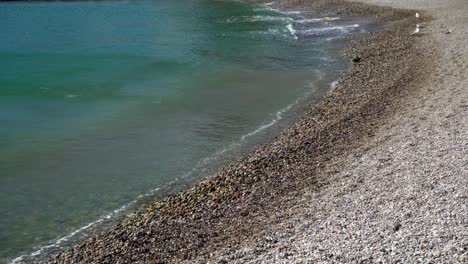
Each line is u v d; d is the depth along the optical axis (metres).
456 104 22.70
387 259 11.60
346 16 53.53
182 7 68.25
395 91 26.16
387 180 16.11
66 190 18.23
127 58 37.16
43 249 14.88
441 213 13.38
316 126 22.61
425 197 14.45
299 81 30.42
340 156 18.97
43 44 42.78
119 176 19.20
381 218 13.66
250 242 13.68
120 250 14.34
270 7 65.56
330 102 25.84
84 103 27.39
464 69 28.41
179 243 14.27
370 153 18.73
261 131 22.84
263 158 19.52
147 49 40.25
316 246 12.73
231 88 29.42
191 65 34.84
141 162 20.28
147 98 27.94
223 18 56.91
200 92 28.81
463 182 15.05
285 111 25.30
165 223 15.52
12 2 76.44
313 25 49.72
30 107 26.78
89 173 19.47
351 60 34.59
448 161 16.78
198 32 47.72
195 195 17.20
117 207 17.02
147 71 33.56
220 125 23.83
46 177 19.22
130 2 75.12
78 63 35.94
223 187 17.56
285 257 12.47
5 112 25.92
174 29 49.75
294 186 16.97
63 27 52.03
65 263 14.06
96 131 23.47
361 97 25.94
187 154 20.83
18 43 43.28
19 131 23.48
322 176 17.44
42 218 16.53
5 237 15.52
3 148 21.62
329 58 35.88
